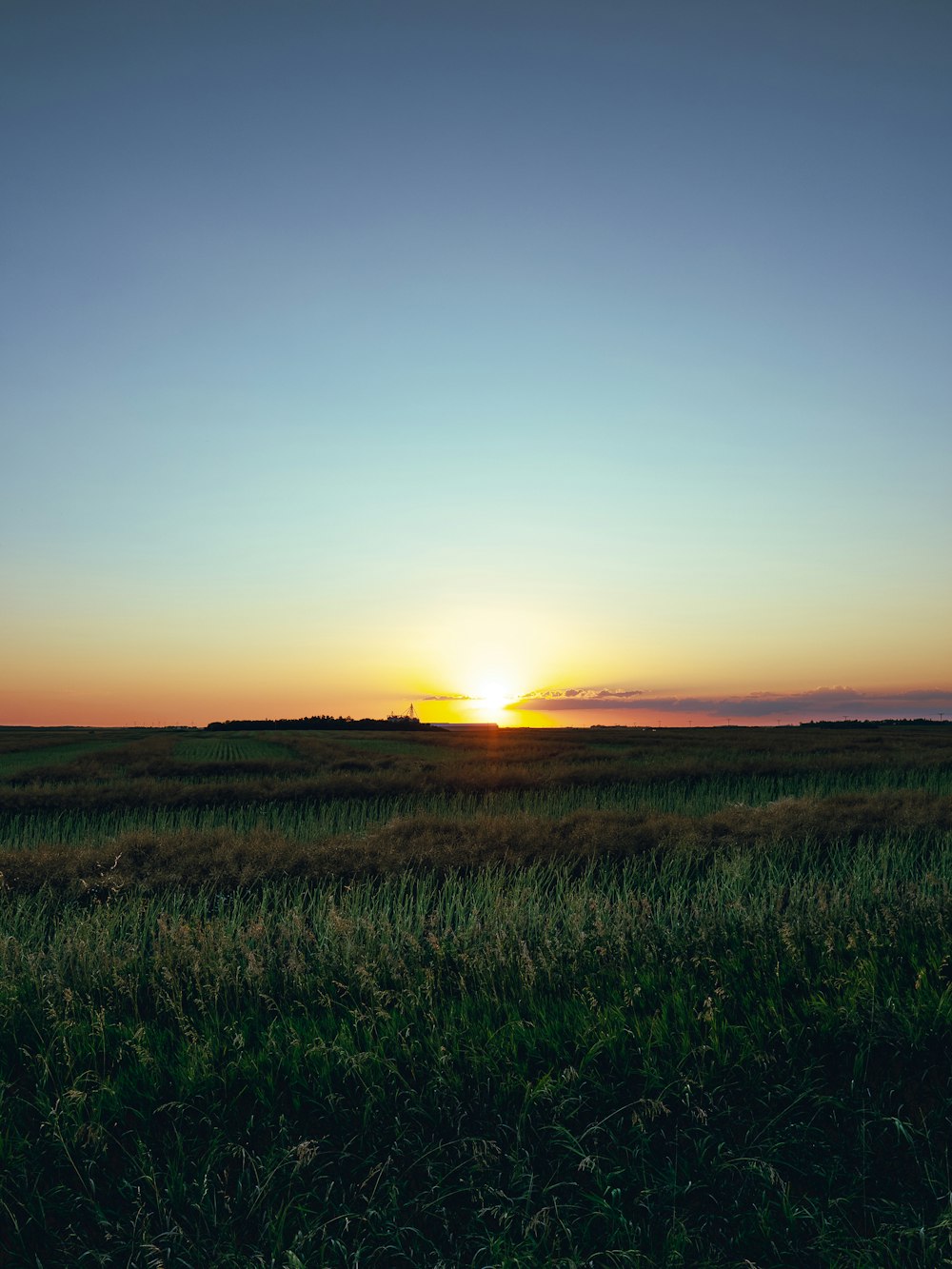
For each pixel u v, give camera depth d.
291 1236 4.72
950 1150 5.16
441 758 38.94
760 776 27.92
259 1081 5.86
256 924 8.74
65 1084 5.94
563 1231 4.73
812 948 7.65
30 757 48.66
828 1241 4.52
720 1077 5.69
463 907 9.88
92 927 9.17
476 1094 5.66
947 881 10.59
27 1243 4.75
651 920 8.85
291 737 72.00
